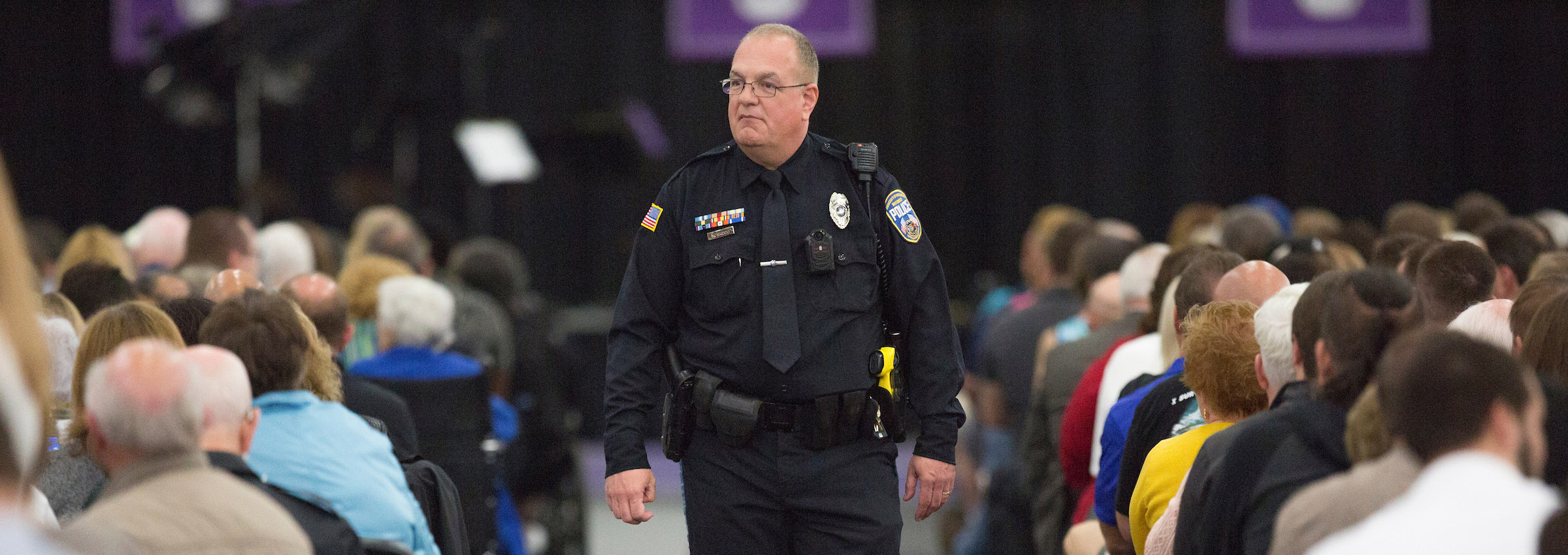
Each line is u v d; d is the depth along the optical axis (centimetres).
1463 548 518
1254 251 1369
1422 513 530
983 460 1781
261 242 1469
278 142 2927
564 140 2427
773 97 862
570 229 2923
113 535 495
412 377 1216
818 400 866
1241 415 825
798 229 873
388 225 1591
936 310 902
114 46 2719
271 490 758
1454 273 948
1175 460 830
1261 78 2942
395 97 2664
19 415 428
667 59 2905
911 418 2205
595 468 2509
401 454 971
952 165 2955
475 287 1673
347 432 876
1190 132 2941
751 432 863
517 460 1530
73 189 2995
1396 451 611
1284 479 680
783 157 878
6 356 426
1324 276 717
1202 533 718
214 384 730
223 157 2992
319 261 1605
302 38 2481
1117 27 2938
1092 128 2950
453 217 2905
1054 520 1259
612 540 2077
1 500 422
